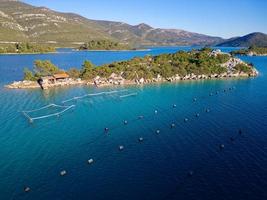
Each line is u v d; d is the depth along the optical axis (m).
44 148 87.38
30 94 153.25
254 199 63.59
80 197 64.62
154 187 68.00
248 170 74.56
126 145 90.12
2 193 65.88
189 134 98.19
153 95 153.75
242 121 110.44
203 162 78.69
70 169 75.94
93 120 112.62
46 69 188.25
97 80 184.50
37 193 66.12
